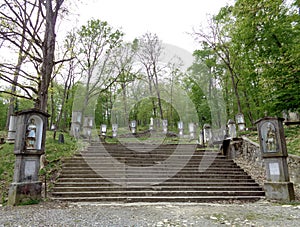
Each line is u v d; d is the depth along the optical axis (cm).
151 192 621
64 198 572
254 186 688
